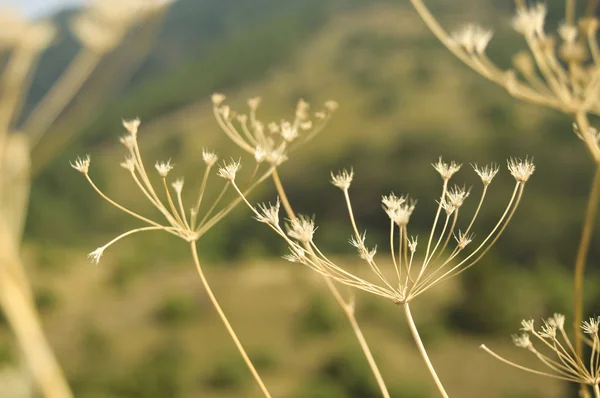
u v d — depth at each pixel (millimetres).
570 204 50469
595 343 1123
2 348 19062
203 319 31078
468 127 72188
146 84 128625
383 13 115312
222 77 107500
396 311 27547
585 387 1170
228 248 51031
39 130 3139
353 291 1410
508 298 25766
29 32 3051
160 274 39250
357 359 23859
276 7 152375
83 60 3283
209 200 52844
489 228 48312
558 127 65375
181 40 150375
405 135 71000
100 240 66562
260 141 1742
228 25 151250
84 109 3322
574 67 1877
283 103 93125
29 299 3072
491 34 1869
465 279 27234
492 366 23000
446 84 85375
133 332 30922
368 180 63156
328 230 54531
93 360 27734
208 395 23875
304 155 69625
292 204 64500
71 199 69750
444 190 1119
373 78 91625
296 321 28828
